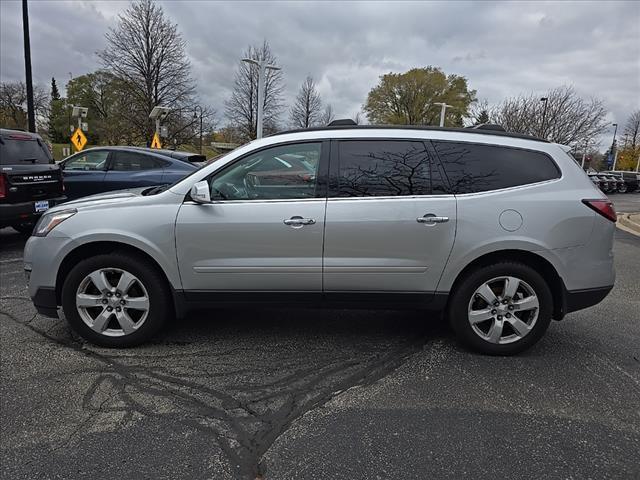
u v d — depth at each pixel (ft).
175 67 106.73
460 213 11.43
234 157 11.85
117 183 28.32
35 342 12.60
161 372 11.06
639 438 8.71
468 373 11.20
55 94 241.96
